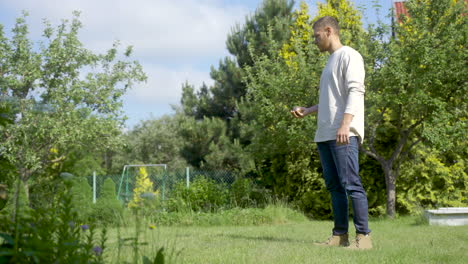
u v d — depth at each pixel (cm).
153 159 3397
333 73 461
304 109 511
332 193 482
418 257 383
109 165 3375
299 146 1157
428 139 1044
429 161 1171
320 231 680
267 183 1391
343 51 459
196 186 1339
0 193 182
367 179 1217
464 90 1093
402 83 1055
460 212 835
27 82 1334
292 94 1169
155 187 1534
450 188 1171
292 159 1302
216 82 2342
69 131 1223
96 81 1418
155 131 3488
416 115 1137
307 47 1238
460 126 1043
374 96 1062
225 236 575
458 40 1076
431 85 1084
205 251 414
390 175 1152
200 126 2216
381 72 1059
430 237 559
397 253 400
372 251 418
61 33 1392
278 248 436
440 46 1084
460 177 1180
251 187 1396
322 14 1558
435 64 1035
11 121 200
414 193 1193
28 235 173
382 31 1080
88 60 1403
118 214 383
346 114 440
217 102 2334
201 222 938
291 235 602
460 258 378
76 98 1333
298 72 1199
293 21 2119
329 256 385
